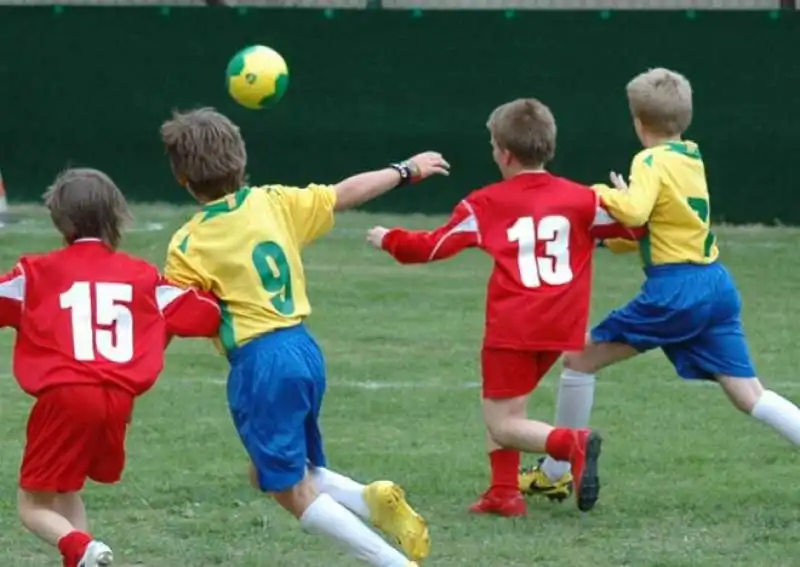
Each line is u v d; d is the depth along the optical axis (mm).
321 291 39719
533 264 19406
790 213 52188
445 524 19797
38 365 15805
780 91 51812
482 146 53250
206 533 19391
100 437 16000
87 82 54156
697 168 20484
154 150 54250
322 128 53344
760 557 18328
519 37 52531
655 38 51969
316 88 53219
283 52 53188
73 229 16453
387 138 53281
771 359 31938
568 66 52375
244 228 16766
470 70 52875
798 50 51594
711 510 20578
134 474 22156
